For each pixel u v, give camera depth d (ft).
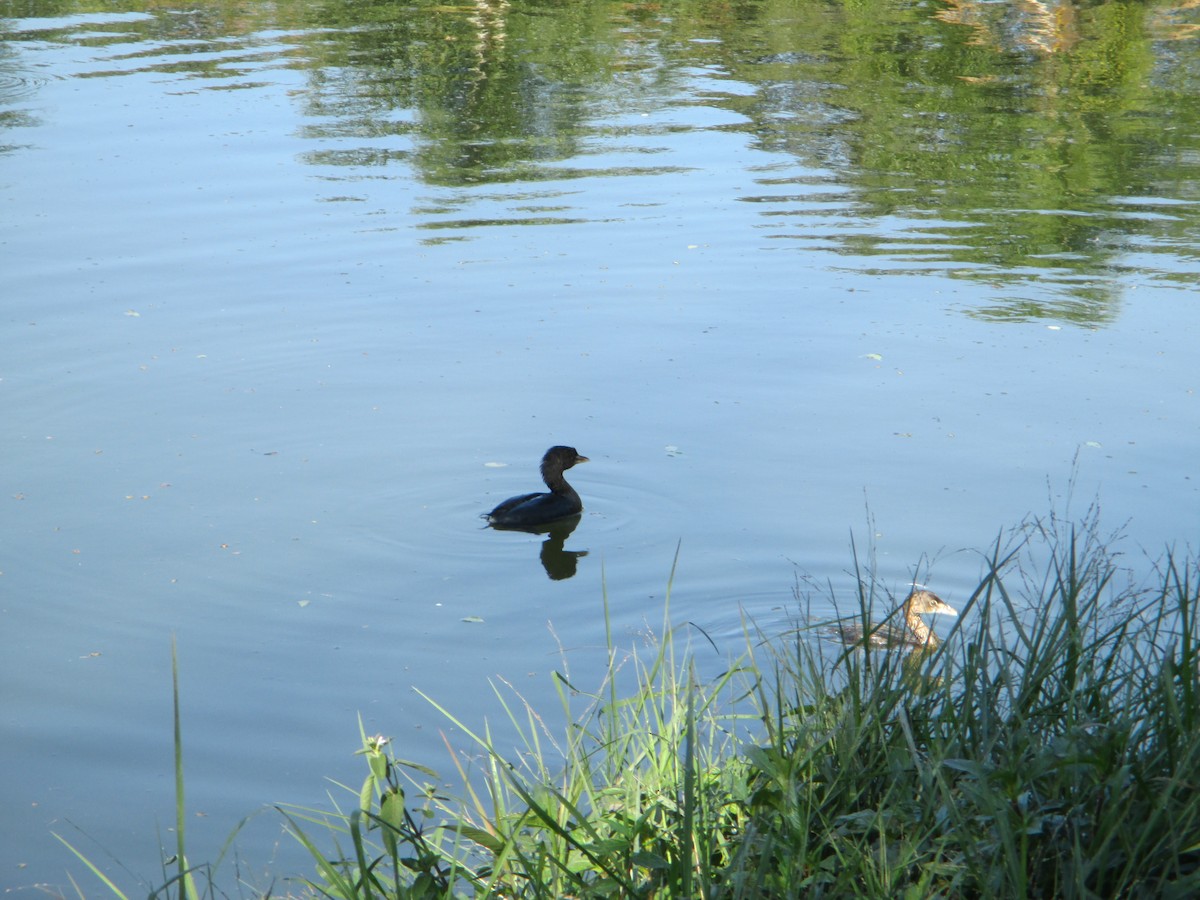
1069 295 58.90
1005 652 20.04
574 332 54.49
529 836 18.69
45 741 28.37
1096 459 42.19
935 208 71.67
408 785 26.20
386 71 100.99
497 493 41.06
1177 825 16.11
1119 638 20.10
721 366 51.01
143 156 77.87
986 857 16.56
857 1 129.59
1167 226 68.74
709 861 17.63
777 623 32.50
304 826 25.18
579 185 74.69
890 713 19.51
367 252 63.46
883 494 40.04
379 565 36.76
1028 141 84.64
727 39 114.01
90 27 115.34
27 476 41.81
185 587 35.37
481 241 65.21
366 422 46.01
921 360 51.52
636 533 38.40
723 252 64.34
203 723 29.07
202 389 48.62
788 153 81.61
